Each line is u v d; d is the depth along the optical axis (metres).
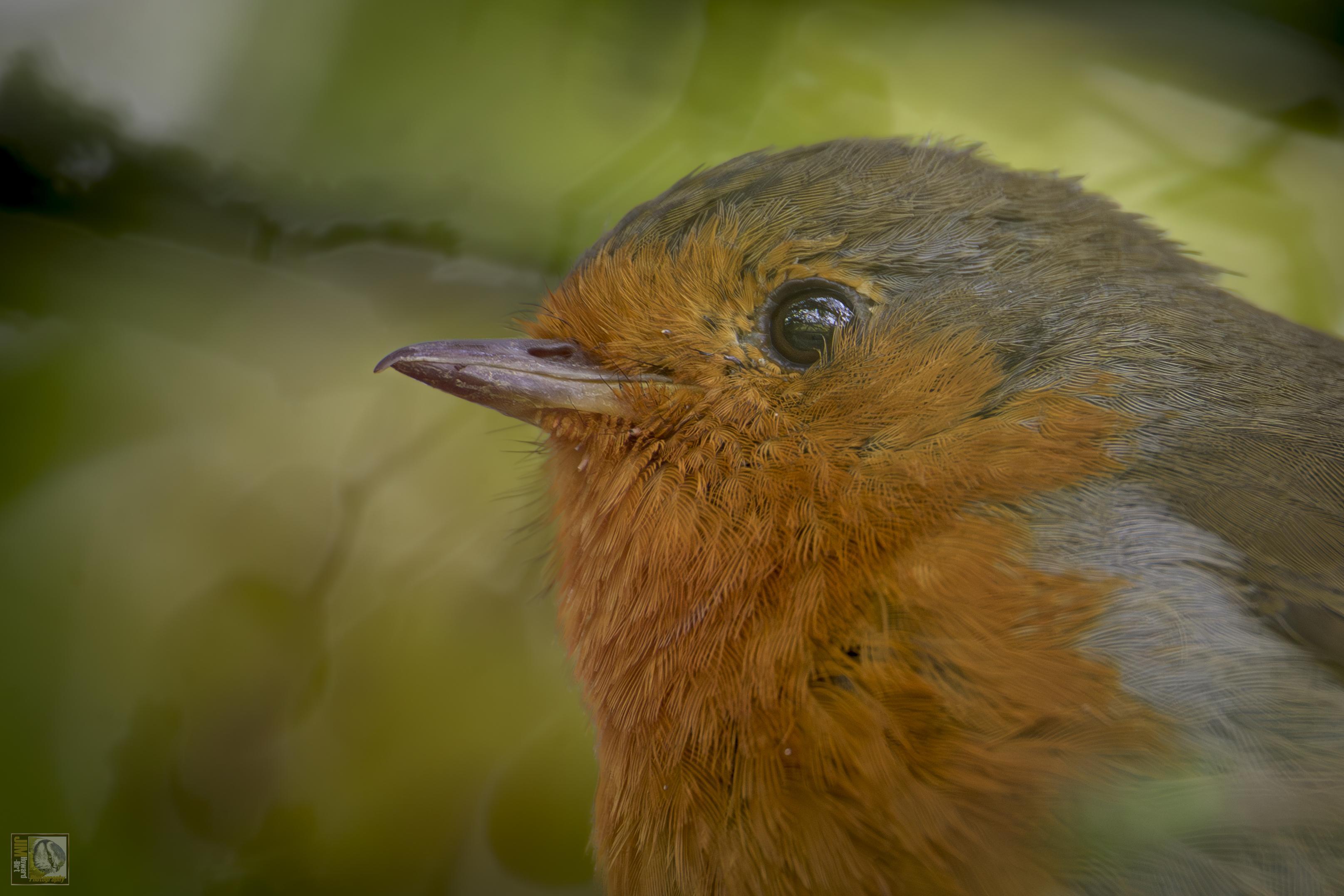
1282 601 0.63
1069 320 0.64
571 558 0.65
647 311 0.64
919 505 0.63
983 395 0.64
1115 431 0.64
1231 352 0.64
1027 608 0.63
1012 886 0.63
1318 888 0.63
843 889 0.63
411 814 0.67
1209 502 0.63
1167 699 0.63
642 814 0.64
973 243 0.64
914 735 0.63
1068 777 0.63
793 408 0.64
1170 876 0.63
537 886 0.67
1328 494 0.64
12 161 0.67
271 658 0.67
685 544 0.64
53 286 0.67
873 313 0.64
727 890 0.63
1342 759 0.63
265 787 0.67
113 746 0.67
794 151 0.65
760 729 0.63
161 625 0.67
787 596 0.64
